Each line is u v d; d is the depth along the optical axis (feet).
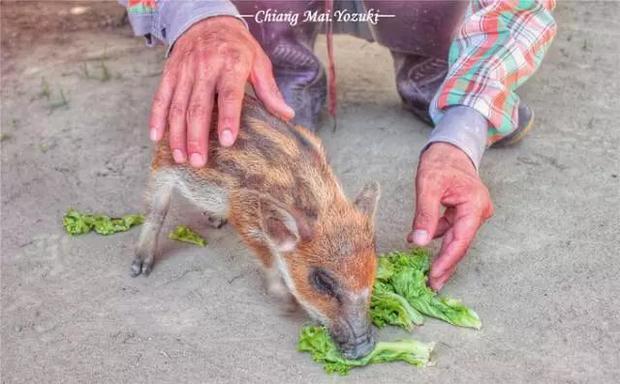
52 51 6.12
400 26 4.76
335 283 3.55
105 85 5.60
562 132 4.93
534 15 4.34
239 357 3.62
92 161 4.84
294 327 3.76
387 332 3.70
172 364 3.60
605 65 5.61
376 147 4.86
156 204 4.04
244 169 3.80
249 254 4.11
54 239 4.29
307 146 3.82
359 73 5.69
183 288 3.97
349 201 3.77
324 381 3.50
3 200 4.56
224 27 3.76
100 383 3.54
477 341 3.64
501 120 4.06
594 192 4.45
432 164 3.76
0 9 6.93
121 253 4.19
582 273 3.96
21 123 5.21
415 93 4.99
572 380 3.46
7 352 3.69
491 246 4.12
